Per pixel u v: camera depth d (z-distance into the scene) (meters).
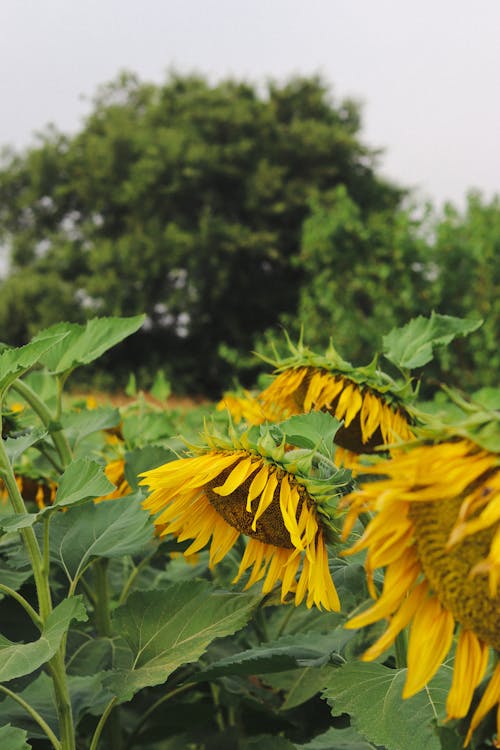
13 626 1.54
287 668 1.41
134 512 1.52
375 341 8.62
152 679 1.31
